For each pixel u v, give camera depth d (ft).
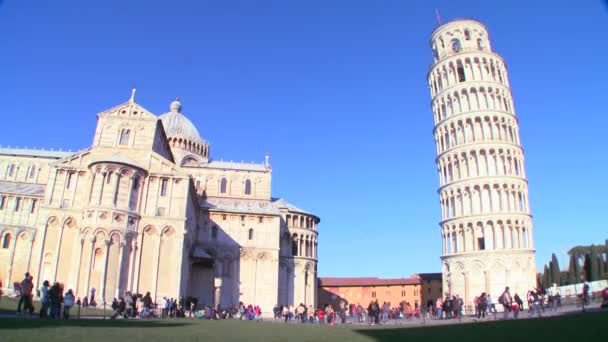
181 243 203.31
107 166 196.44
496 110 275.39
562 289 233.55
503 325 94.89
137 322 106.22
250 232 281.13
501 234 252.62
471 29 301.84
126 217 193.77
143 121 218.18
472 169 268.82
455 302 173.27
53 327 74.18
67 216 196.95
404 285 426.92
